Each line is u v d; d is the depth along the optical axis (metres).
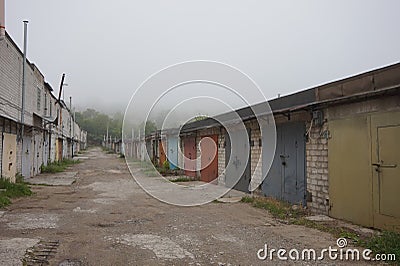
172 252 4.72
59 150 27.59
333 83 7.09
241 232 5.92
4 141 11.41
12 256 4.42
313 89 7.79
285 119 9.07
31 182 13.66
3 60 11.20
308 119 8.07
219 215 7.45
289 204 8.66
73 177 16.31
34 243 5.04
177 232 5.88
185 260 4.41
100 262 4.30
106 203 8.95
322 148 7.53
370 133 6.21
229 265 4.25
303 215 7.41
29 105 15.20
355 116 6.57
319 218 7.08
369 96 6.07
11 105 12.23
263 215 7.48
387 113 5.87
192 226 6.36
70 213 7.50
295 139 8.62
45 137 20.03
